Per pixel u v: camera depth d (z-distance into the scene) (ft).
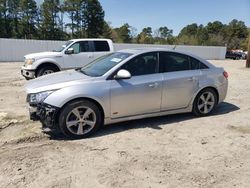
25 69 38.42
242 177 13.15
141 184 12.43
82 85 17.40
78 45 40.24
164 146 16.43
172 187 12.23
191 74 21.04
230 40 302.04
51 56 38.34
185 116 22.17
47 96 16.89
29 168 13.70
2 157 14.80
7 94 30.32
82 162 14.37
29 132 18.29
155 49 20.29
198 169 13.82
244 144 16.92
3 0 211.82
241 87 37.04
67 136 17.39
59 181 12.60
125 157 14.97
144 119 21.21
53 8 224.33
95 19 237.25
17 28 219.82
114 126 19.63
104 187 12.19
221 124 20.49
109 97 17.97
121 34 268.21
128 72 18.16
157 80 19.52
